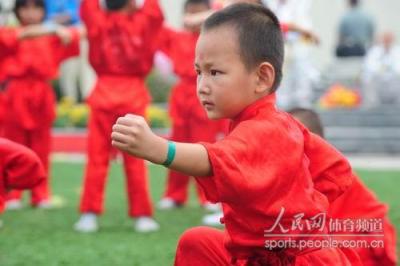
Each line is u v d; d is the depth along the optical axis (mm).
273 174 3594
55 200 10398
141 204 8297
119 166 14977
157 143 3406
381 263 5281
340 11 26109
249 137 3596
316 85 22344
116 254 6973
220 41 3730
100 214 8570
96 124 8234
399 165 16281
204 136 9656
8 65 9484
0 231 8195
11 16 16469
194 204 10617
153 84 21219
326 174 4176
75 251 7098
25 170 4926
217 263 4047
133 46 8117
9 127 9672
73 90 20781
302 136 3867
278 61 3857
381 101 21047
